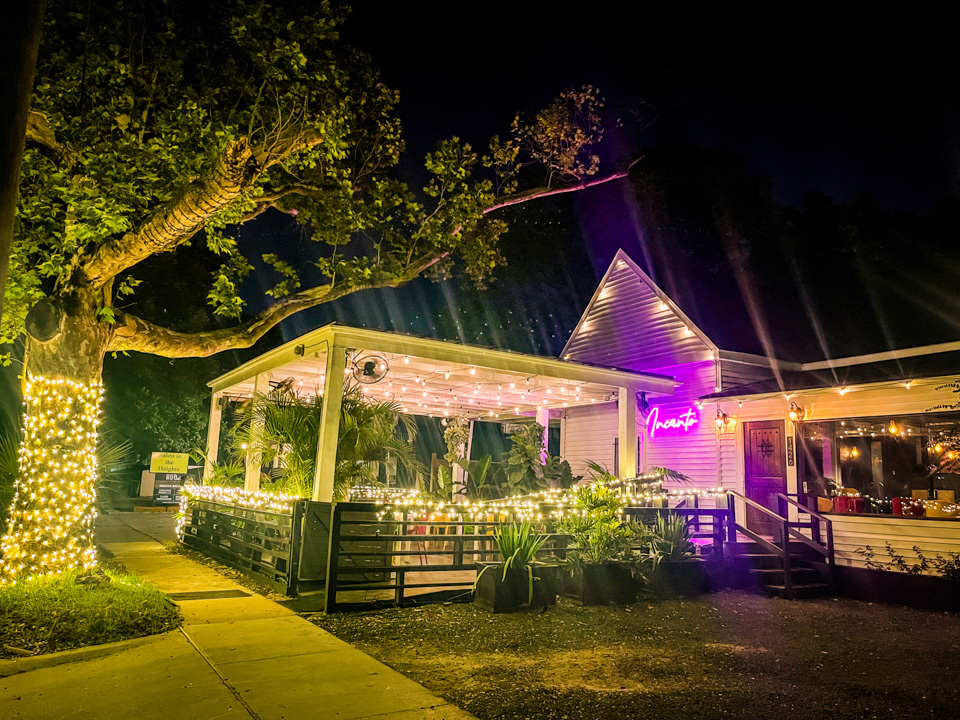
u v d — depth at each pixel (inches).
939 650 299.4
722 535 482.9
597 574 387.9
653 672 249.8
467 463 616.4
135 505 1049.5
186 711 192.5
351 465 443.5
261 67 357.7
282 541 392.5
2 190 138.6
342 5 412.8
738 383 617.3
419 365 502.3
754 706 214.4
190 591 379.6
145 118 375.9
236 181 333.4
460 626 318.0
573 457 748.6
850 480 503.2
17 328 396.5
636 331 701.3
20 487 340.8
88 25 334.6
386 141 597.6
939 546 425.1
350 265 558.9
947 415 442.0
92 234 327.3
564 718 198.2
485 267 759.7
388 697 210.2
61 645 248.5
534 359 510.9
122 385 1094.4
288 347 491.8
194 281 1111.6
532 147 761.6
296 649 262.8
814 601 434.0
